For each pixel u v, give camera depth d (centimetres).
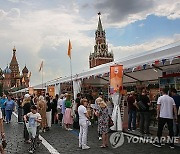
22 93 4506
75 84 1752
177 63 1062
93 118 1537
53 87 2386
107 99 1455
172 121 855
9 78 13638
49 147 930
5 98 2019
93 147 909
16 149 909
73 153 823
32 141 864
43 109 1352
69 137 1156
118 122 1162
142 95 1113
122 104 1328
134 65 1050
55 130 1411
